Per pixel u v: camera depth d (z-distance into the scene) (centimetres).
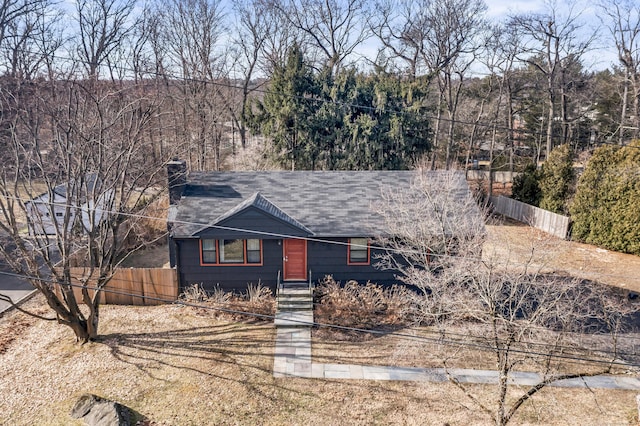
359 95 3306
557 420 1214
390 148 3281
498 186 4031
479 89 4091
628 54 3111
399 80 3528
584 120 4069
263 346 1505
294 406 1234
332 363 1427
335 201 1922
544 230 2811
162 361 1409
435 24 3709
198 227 1762
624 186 2350
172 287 1783
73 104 1619
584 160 3203
